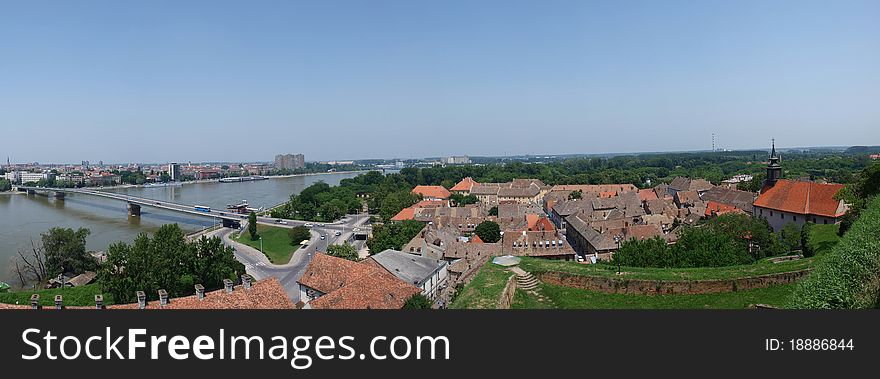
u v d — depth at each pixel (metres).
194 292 82.94
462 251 103.56
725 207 141.88
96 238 173.50
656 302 49.19
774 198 120.56
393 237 125.06
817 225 92.25
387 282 63.97
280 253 148.12
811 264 53.84
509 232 111.75
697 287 50.47
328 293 63.53
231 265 92.12
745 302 48.28
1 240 160.25
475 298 42.28
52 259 113.00
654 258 64.25
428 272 84.00
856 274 35.19
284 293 55.31
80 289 81.69
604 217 149.50
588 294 51.31
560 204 171.25
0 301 73.31
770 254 84.69
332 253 112.62
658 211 156.50
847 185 83.94
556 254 105.19
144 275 76.94
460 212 167.25
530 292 51.22
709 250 65.19
